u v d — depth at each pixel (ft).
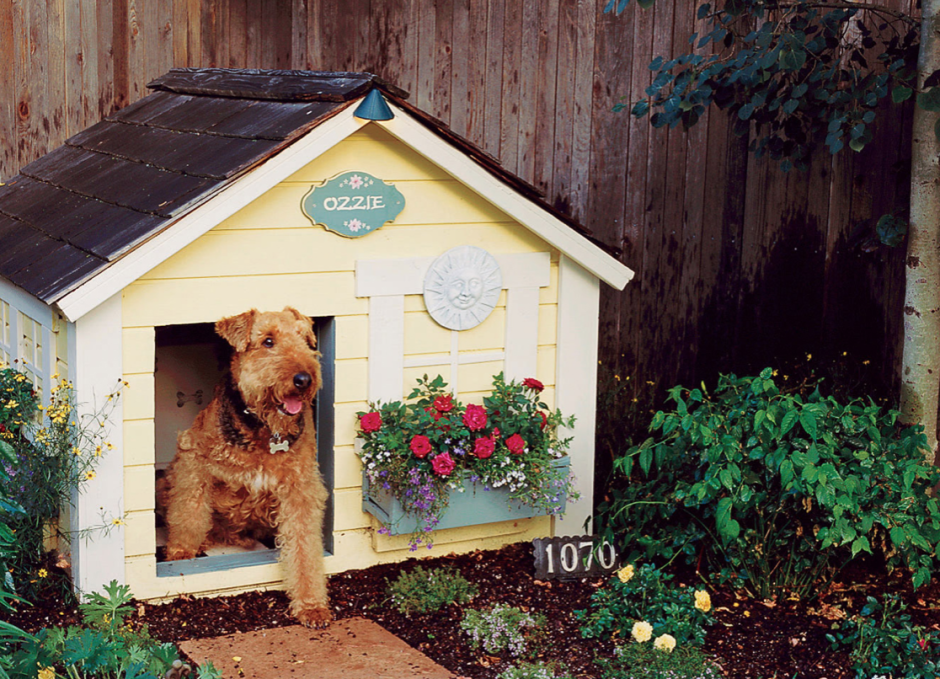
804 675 13.01
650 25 21.39
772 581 15.31
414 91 20.51
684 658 12.92
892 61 17.44
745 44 19.17
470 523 15.49
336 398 15.16
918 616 14.70
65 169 17.16
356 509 15.53
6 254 14.90
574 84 21.09
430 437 14.93
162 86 18.57
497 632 13.56
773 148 17.92
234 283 14.20
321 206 14.43
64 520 14.29
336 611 14.40
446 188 15.26
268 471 14.26
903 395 16.74
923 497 14.39
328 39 20.29
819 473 13.80
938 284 16.33
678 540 15.70
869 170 21.99
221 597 14.64
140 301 13.62
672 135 21.58
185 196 13.25
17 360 15.70
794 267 22.65
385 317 15.23
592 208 21.43
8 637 12.62
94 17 18.67
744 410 15.10
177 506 14.79
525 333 16.26
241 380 13.80
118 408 13.65
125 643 12.56
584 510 16.97
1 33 17.90
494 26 20.62
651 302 21.89
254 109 15.20
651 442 15.84
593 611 14.58
